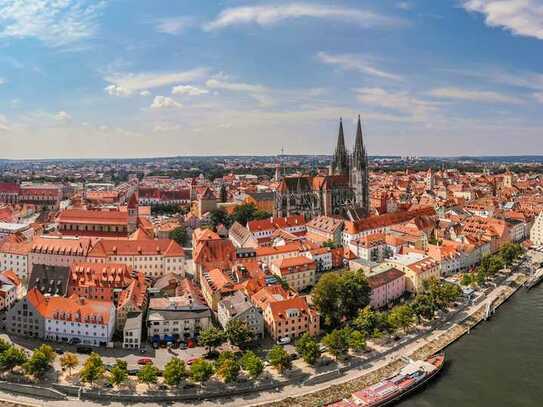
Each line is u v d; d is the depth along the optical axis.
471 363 194.00
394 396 166.88
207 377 166.12
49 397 162.75
